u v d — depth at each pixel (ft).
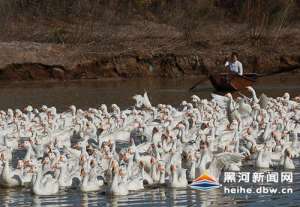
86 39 185.26
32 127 105.40
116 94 148.46
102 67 172.55
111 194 74.13
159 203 71.26
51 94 149.69
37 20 199.62
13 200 73.61
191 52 178.19
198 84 148.15
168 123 104.22
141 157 82.79
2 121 109.91
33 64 169.58
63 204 71.61
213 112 111.55
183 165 85.10
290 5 206.90
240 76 141.08
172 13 207.92
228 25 203.51
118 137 101.91
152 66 174.81
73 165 81.61
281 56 180.04
